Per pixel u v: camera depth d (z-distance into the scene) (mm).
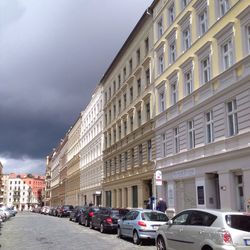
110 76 49875
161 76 30938
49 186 144125
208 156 21969
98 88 57969
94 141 59531
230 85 19922
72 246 17406
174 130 28031
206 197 22344
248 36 19250
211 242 10773
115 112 46594
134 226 18703
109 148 48094
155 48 32562
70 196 86000
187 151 25078
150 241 18750
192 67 25141
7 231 27062
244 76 18750
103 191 50781
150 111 33000
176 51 28188
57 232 25906
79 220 36250
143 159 34031
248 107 18516
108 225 24484
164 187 29438
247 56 18641
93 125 61406
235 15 20250
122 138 41500
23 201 189500
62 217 58469
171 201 27672
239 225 10688
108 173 48750
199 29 24859
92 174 60312
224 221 10781
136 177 35688
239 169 19312
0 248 16688
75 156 81250
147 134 33094
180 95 26844
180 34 27641
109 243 18766
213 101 21859
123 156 41250
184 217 12812
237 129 19672
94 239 20766
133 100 38406
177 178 26641
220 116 21031
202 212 11898
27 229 29141
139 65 36875
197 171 23625
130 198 37625
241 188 19516
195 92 24312
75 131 84125
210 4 23156
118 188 42844
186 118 25516
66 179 94312
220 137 20938
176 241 12766
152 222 18203
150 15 34062
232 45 20359
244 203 18547
